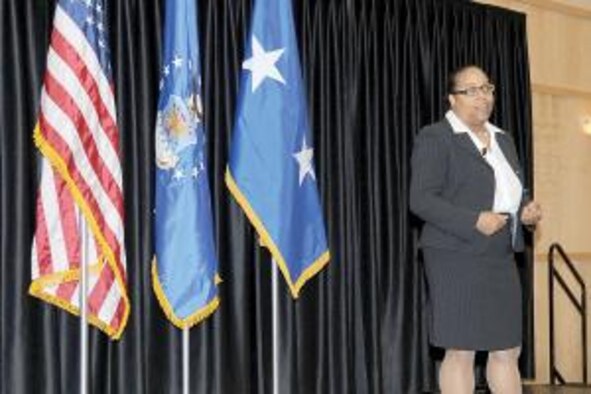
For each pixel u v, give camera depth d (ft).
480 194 9.51
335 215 12.37
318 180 12.26
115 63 10.43
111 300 9.31
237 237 11.32
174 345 10.63
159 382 10.56
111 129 9.28
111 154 9.24
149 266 10.44
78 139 8.83
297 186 10.27
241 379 11.21
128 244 10.31
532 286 14.93
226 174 10.44
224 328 11.14
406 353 13.03
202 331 10.94
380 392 12.71
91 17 9.17
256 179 9.98
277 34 10.33
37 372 9.57
